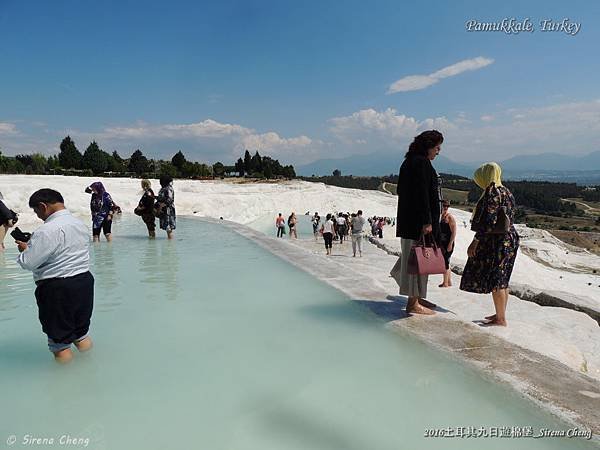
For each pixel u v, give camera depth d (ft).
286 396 9.89
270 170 341.62
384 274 28.07
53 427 8.62
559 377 10.20
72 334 11.72
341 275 22.71
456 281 25.39
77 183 93.76
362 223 50.34
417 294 15.51
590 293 80.94
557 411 8.65
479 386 10.44
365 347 12.90
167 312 16.35
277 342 13.25
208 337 13.73
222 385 10.44
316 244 73.92
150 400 9.73
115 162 260.21
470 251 15.97
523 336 15.25
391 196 259.80
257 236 40.81
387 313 15.74
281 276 22.88
